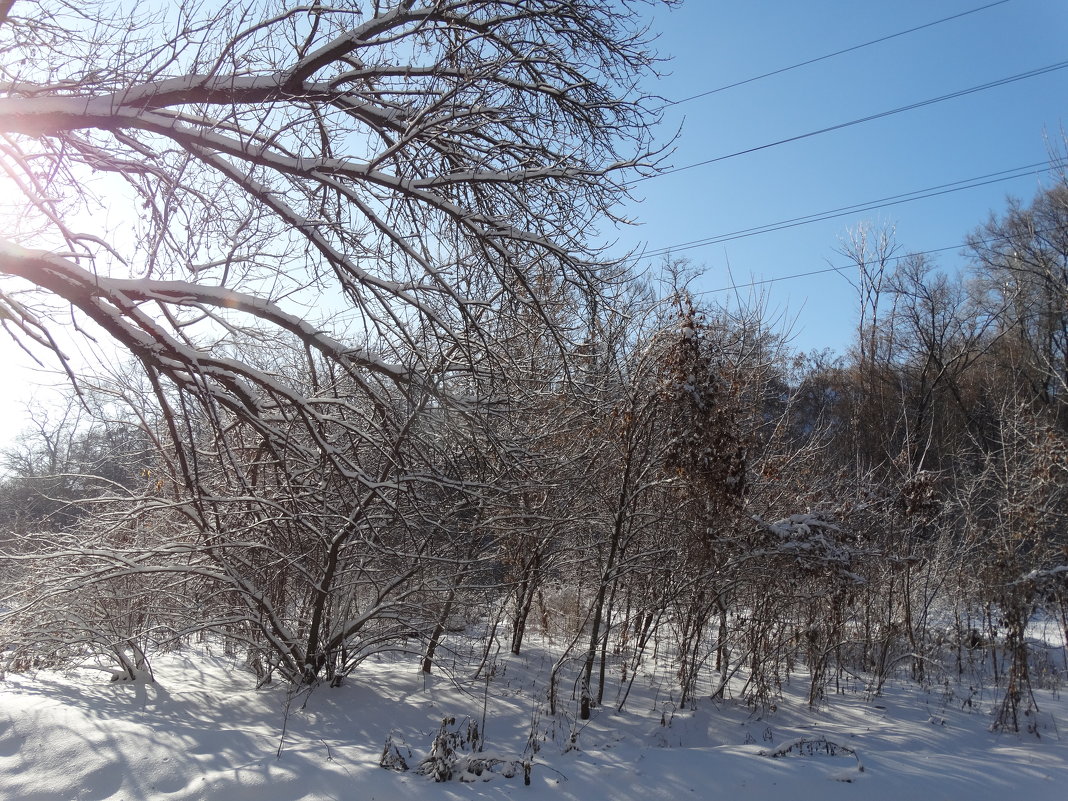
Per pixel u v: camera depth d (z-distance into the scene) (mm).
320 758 6059
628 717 8633
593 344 8203
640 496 9367
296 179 6840
